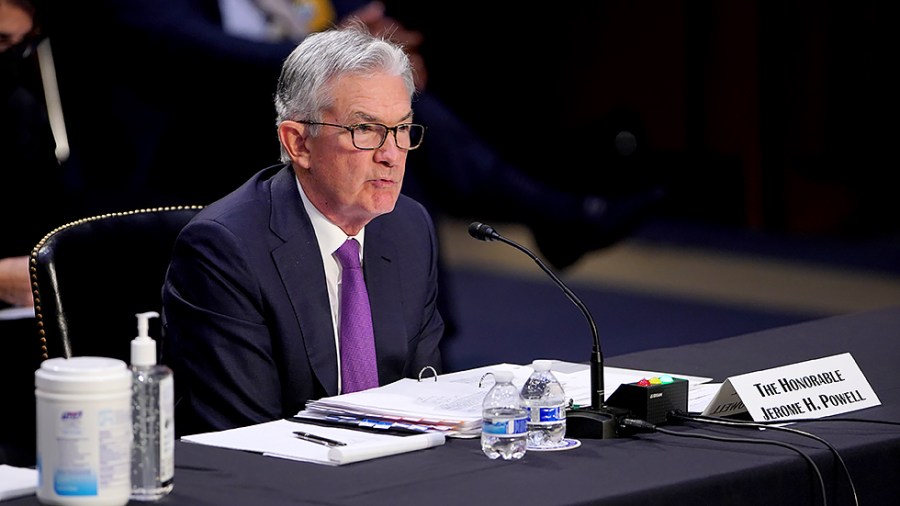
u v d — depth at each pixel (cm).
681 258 2314
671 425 597
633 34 2730
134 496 481
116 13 1139
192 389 658
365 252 716
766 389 605
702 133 2675
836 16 2511
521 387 643
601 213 1472
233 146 1180
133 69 1162
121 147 1183
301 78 677
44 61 1060
